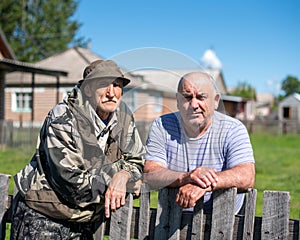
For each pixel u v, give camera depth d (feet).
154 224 9.11
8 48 64.85
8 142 45.27
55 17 166.50
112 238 9.27
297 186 26.99
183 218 8.85
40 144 9.00
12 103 81.92
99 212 9.29
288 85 291.79
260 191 24.80
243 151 8.96
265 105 224.33
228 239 8.32
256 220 8.28
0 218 10.21
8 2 152.35
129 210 9.09
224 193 8.38
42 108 81.10
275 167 38.19
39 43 162.91
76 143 8.54
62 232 8.91
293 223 8.04
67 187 8.48
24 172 9.41
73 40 172.76
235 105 128.88
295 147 66.23
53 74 58.80
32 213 8.86
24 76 80.18
